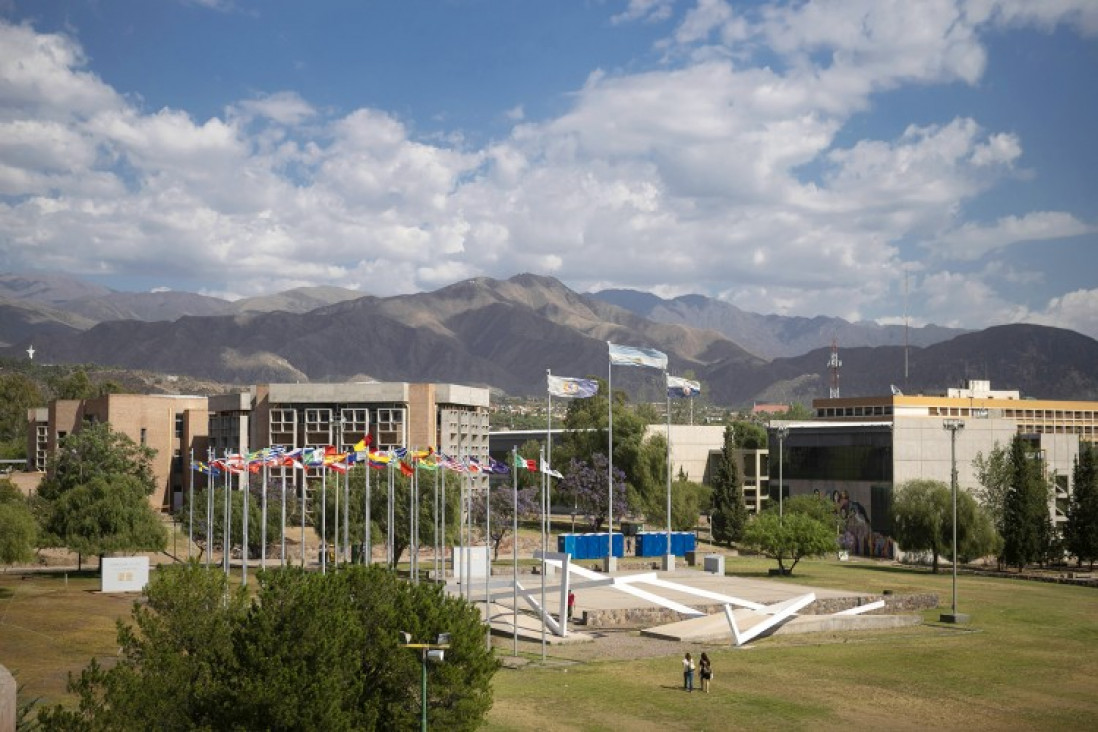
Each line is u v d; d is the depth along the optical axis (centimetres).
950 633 8956
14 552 9206
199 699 3925
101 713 3788
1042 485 14688
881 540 16100
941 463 16250
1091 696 6600
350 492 12050
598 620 9031
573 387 11200
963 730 5747
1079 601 11081
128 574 9431
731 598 8944
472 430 18688
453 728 4450
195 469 18988
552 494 17562
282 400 17450
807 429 17725
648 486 17375
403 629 4447
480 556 11106
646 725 5653
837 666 7406
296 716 3831
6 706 3198
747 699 6316
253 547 12725
